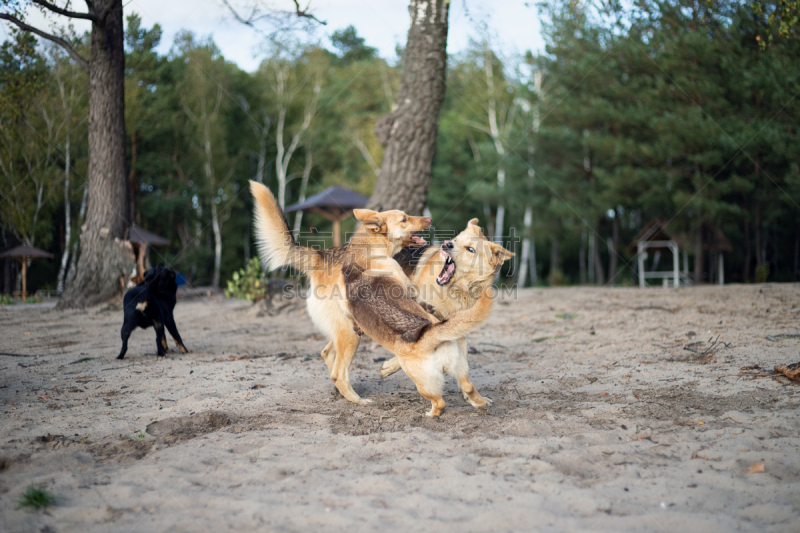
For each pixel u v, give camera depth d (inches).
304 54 1274.6
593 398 169.5
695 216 820.0
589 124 940.0
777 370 177.8
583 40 871.1
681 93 781.9
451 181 1322.6
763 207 880.3
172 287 255.1
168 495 100.6
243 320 382.0
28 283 1039.6
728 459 113.8
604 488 101.9
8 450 123.5
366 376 212.8
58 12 440.1
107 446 128.3
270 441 131.7
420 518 90.4
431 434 137.9
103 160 478.9
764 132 686.5
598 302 420.2
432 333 145.9
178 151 1201.4
